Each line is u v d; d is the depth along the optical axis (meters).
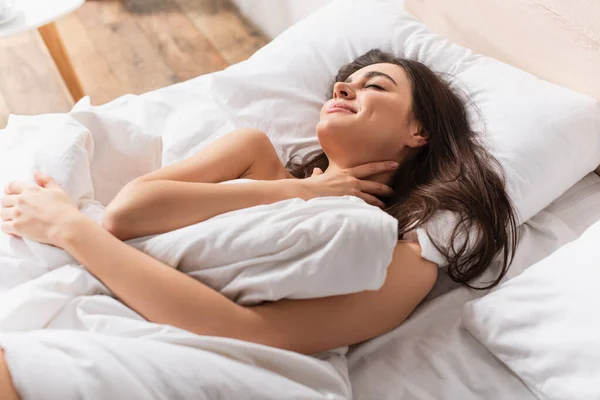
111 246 0.88
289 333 0.86
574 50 1.16
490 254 1.03
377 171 1.12
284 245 0.86
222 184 1.00
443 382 0.91
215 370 0.77
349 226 0.86
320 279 0.84
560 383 0.83
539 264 0.93
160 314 0.85
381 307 0.92
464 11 1.38
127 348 0.76
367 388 0.92
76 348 0.75
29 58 2.40
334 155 1.14
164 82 2.28
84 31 2.55
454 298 1.03
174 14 2.63
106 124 1.13
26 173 1.03
